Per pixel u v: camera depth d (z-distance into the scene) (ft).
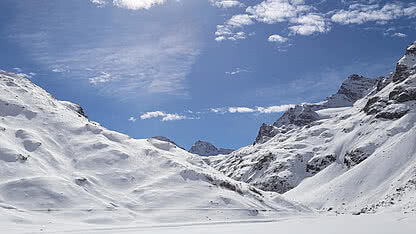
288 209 576.61
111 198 471.21
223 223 396.98
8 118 594.24
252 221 431.84
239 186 583.99
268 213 518.37
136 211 451.12
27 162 487.20
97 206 432.25
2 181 440.04
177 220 433.89
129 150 604.49
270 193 644.27
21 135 551.59
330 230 215.72
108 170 537.65
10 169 463.42
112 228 334.85
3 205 396.98
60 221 382.63
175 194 499.92
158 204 473.26
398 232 186.80
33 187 434.71
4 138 525.75
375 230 200.85
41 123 610.24
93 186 488.02
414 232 185.16
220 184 560.61
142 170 553.23
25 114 618.03
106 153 570.05
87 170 530.27
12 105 622.13
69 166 529.45
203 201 493.36
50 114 641.40
